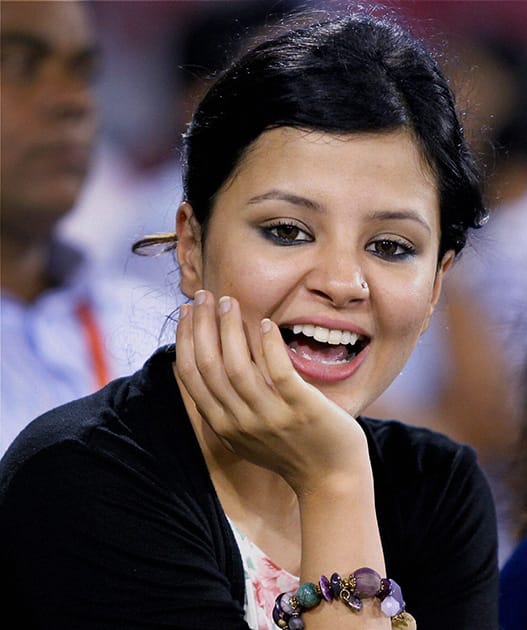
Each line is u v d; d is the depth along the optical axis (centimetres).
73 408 412
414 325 395
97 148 832
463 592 474
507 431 720
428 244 394
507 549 581
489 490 506
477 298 880
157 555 378
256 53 389
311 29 395
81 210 827
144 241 464
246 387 373
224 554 400
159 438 404
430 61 396
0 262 792
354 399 396
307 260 375
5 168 802
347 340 387
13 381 788
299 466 383
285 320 382
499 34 950
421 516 473
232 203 385
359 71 376
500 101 946
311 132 370
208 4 845
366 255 384
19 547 385
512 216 903
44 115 809
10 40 795
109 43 834
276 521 430
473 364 887
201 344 379
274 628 409
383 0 527
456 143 404
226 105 389
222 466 420
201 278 414
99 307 822
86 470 384
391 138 376
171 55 848
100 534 378
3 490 393
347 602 372
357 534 378
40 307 809
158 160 851
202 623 374
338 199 371
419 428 506
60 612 379
